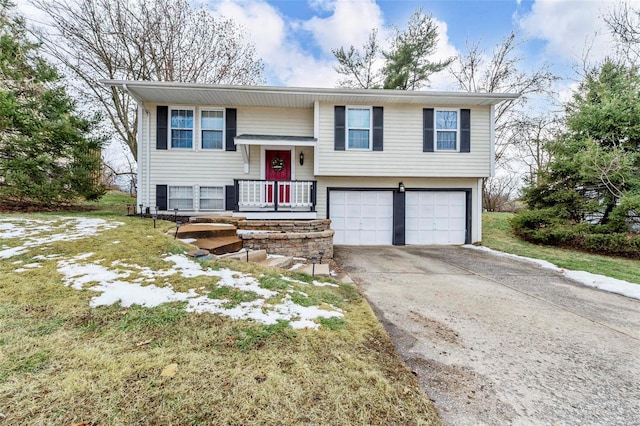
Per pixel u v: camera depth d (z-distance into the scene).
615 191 8.80
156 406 1.66
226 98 8.92
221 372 2.00
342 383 2.00
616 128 9.01
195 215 9.27
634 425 1.86
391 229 9.98
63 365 1.96
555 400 2.07
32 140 7.90
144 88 8.24
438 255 7.99
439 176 9.49
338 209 9.88
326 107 9.19
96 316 2.63
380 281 5.11
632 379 2.37
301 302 3.28
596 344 2.97
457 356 2.62
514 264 6.93
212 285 3.40
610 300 4.45
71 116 8.62
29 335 2.29
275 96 8.84
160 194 9.16
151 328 2.50
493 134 9.52
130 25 11.64
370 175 9.36
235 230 6.59
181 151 9.24
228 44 13.66
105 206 10.76
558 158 9.96
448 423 1.78
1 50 8.14
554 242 9.40
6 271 3.42
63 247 4.25
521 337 3.07
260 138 8.71
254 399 1.77
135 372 1.93
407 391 2.03
